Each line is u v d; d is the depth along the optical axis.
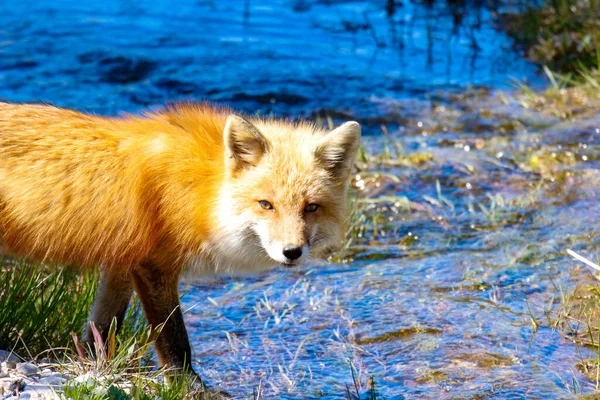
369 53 21.83
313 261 12.76
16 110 8.88
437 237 13.40
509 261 12.38
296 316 11.08
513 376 9.34
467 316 10.82
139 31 22.42
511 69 20.91
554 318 10.59
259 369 9.80
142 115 9.55
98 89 18.84
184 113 9.38
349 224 13.40
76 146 8.70
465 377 9.41
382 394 9.14
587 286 11.30
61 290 9.59
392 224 13.84
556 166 15.66
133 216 8.72
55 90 18.58
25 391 7.86
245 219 8.85
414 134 17.62
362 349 10.18
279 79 20.03
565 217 13.77
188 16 23.83
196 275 9.42
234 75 20.09
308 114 18.39
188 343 9.26
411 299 11.37
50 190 8.60
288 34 22.83
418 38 22.75
